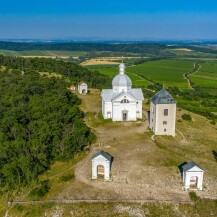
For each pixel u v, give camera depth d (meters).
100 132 99.62
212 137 103.75
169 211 61.50
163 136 98.00
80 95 153.88
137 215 60.56
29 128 87.31
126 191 66.38
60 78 175.38
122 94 107.56
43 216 61.09
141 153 84.69
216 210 62.22
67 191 66.50
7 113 94.38
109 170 71.00
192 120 123.19
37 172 70.56
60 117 93.75
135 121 110.50
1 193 67.44
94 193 65.69
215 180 72.44
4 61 196.00
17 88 129.00
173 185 69.06
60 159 78.25
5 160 71.81
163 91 98.81
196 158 84.38
